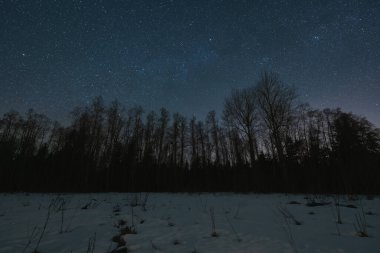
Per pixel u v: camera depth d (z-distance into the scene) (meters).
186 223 5.86
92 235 4.60
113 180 30.55
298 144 27.66
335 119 27.70
